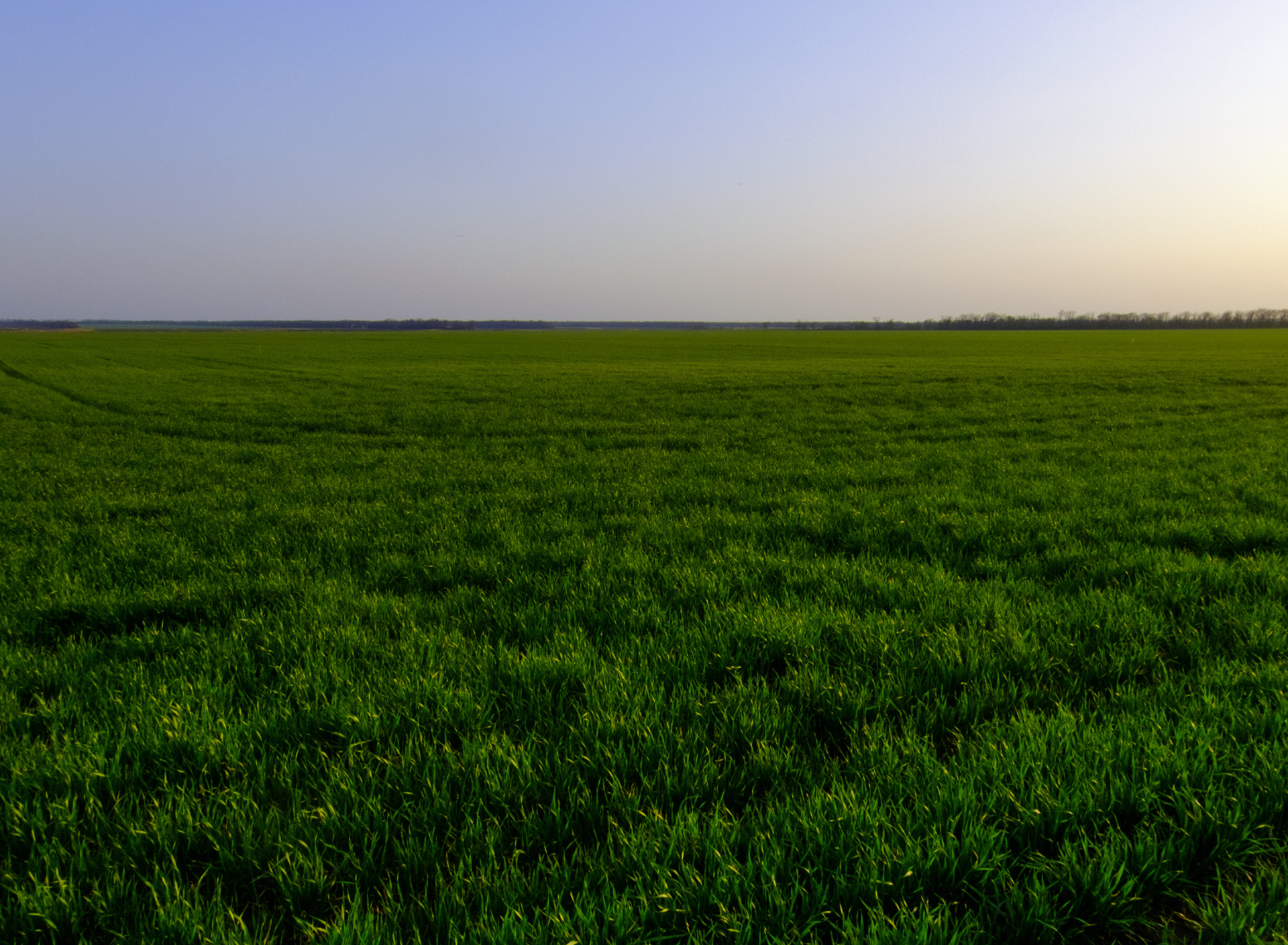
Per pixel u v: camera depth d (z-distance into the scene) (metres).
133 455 14.02
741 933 2.13
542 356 67.25
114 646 4.46
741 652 4.13
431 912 2.28
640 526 7.63
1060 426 17.09
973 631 4.28
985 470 11.11
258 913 2.35
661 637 4.43
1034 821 2.54
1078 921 2.22
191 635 4.56
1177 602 4.82
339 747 3.24
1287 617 4.43
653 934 2.18
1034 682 3.73
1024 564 5.94
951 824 2.55
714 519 7.94
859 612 4.86
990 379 33.38
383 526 7.91
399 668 3.95
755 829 2.57
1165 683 3.59
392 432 18.25
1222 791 2.66
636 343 98.69
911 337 119.69
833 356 63.34
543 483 10.67
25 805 2.71
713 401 24.84
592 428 18.20
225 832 2.62
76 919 2.24
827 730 3.40
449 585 5.82
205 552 6.92
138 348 80.94
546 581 5.70
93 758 3.03
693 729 3.24
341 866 2.45
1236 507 7.94
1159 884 2.35
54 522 8.16
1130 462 11.66
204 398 27.31
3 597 5.47
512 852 2.59
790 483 10.48
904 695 3.55
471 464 12.62
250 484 10.91
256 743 3.23
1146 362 44.88
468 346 88.19
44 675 3.97
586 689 3.68
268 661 4.18
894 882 2.31
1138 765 2.85
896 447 13.94
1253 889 2.26
